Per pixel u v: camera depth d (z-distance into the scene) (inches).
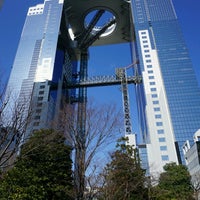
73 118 490.0
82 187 438.9
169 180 1379.2
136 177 740.0
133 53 4719.5
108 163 685.9
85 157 448.5
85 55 4965.6
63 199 689.6
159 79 3577.8
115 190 597.6
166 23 4202.8
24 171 684.7
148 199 817.5
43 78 3767.2
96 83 3991.1
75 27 5073.8
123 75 3917.3
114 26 4953.3
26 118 423.2
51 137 601.9
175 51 3801.7
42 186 680.4
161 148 2901.1
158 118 3176.7
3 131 395.5
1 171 540.4
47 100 3363.7
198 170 1998.0
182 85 3390.7
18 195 606.5
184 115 3093.0
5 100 426.6
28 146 549.3
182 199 1238.3
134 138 2578.7
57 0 4867.1
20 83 3732.8
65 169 776.9
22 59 4114.2
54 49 4178.2
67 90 4141.2
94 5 4594.0
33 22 4685.0
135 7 4473.4
